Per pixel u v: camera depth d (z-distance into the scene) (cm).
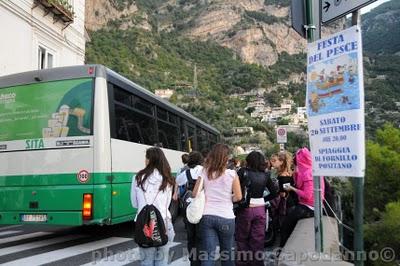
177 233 1074
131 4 14850
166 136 1256
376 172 486
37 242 950
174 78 12900
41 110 904
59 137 883
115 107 918
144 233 501
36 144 897
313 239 592
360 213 411
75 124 877
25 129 910
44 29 2030
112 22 13862
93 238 1003
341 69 433
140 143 1031
